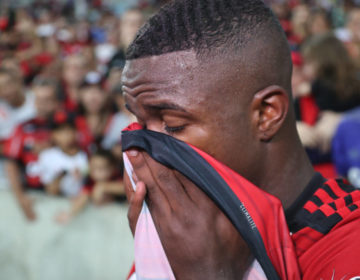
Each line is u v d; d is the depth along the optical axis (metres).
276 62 0.68
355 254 0.64
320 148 2.17
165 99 0.65
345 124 1.97
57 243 2.60
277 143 0.70
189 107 0.64
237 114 0.66
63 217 2.58
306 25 4.93
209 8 0.67
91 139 2.74
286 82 0.71
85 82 2.87
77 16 10.48
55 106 2.85
